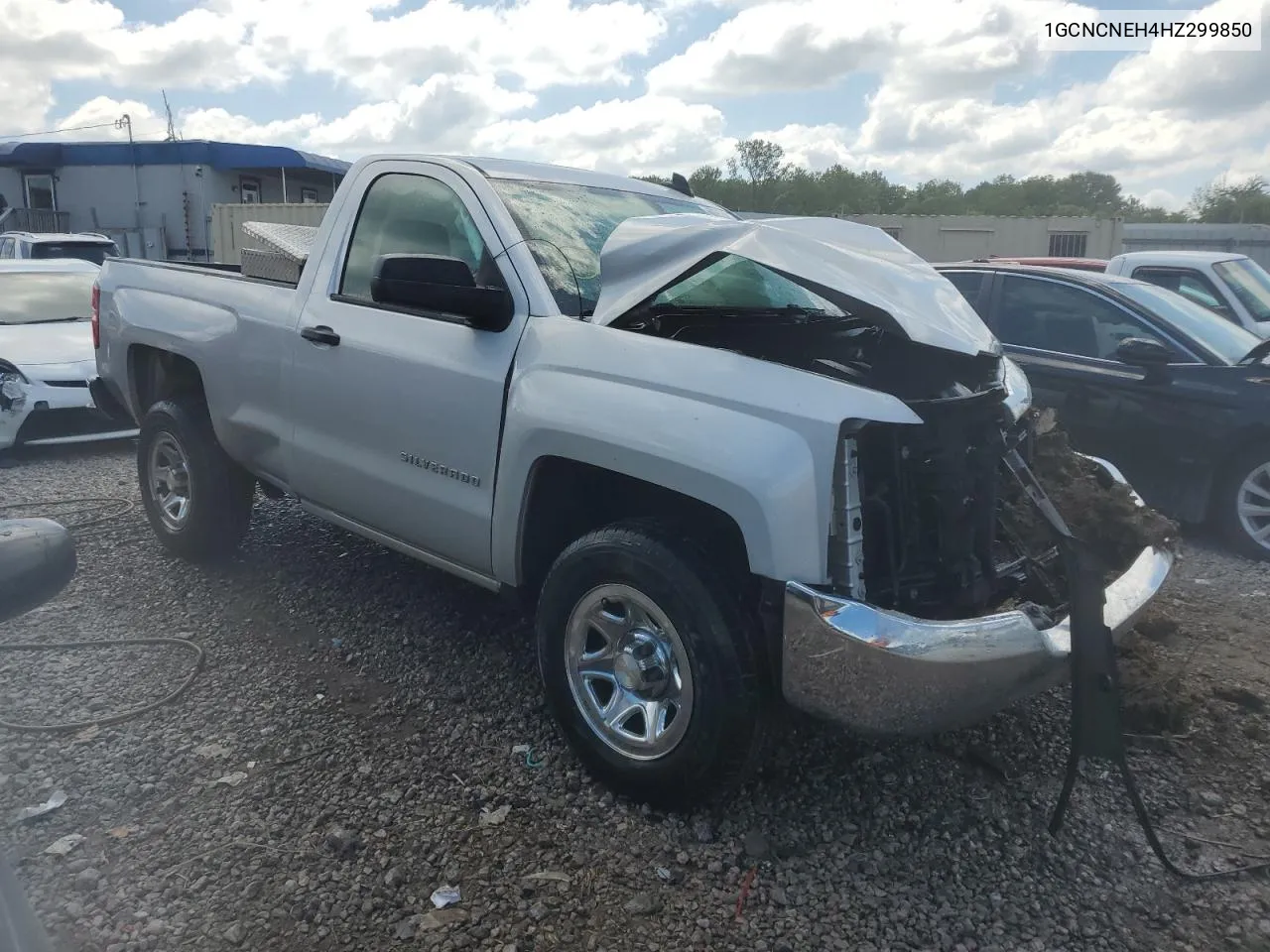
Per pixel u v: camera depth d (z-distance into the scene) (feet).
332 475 13.29
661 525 9.80
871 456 9.09
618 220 12.87
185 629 14.21
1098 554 11.43
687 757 9.47
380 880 8.95
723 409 9.15
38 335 26.55
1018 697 9.27
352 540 18.02
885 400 8.82
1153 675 12.65
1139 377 19.36
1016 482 9.77
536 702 12.32
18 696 12.12
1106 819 10.27
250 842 9.39
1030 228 82.48
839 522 8.75
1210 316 20.89
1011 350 21.17
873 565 9.22
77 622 14.38
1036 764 11.25
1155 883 9.28
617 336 10.18
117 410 18.63
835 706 8.78
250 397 14.47
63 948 7.93
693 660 9.30
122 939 8.08
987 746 11.57
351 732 11.48
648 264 10.42
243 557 17.02
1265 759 11.40
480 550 11.52
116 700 12.09
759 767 10.64
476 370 11.16
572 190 13.11
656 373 9.68
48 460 24.95
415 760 10.94
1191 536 19.98
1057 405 20.35
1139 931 8.64
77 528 18.69
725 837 9.74
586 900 8.79
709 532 9.90
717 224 10.61
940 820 10.17
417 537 12.48
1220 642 14.70
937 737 11.73
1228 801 10.59
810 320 11.79
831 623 8.52
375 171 13.38
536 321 10.89
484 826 9.77
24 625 14.23
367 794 10.24
